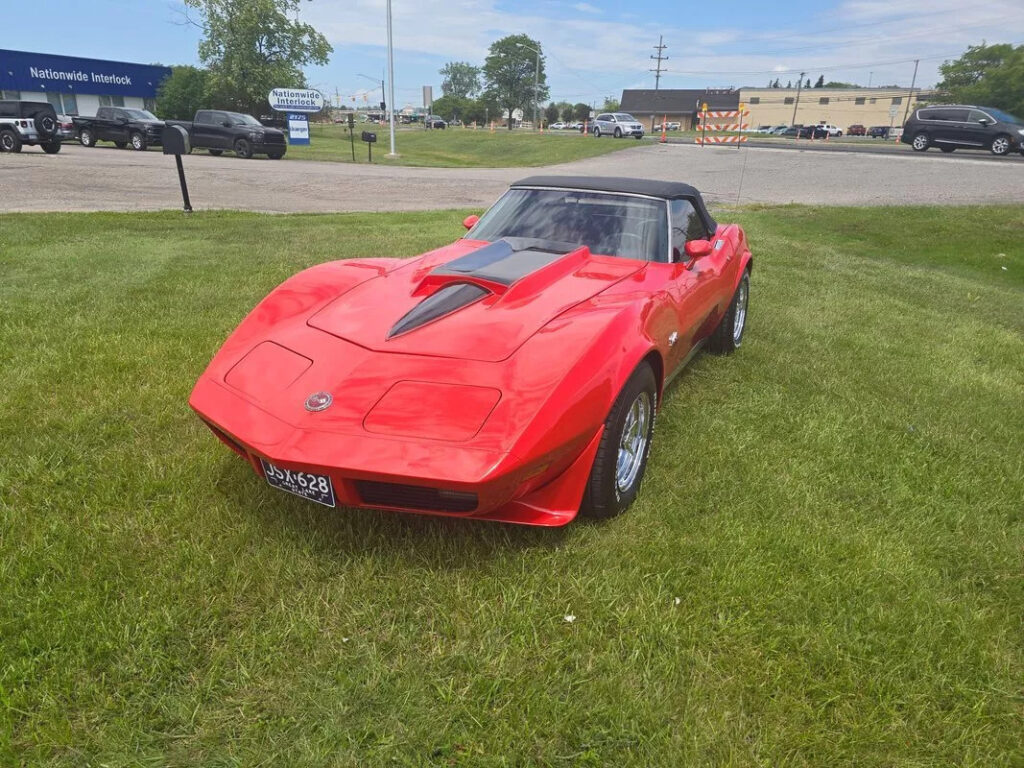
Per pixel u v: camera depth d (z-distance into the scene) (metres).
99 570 2.32
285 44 51.94
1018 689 2.13
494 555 2.52
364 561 2.44
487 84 124.81
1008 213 13.52
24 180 14.63
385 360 2.52
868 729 1.93
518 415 2.25
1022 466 3.63
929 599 2.46
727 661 2.12
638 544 2.65
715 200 15.88
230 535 2.55
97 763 1.70
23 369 3.90
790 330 5.92
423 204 14.62
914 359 5.38
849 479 3.31
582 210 3.97
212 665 1.98
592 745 1.82
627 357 2.62
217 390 2.60
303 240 8.58
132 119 26.23
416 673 2.00
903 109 100.19
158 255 7.30
